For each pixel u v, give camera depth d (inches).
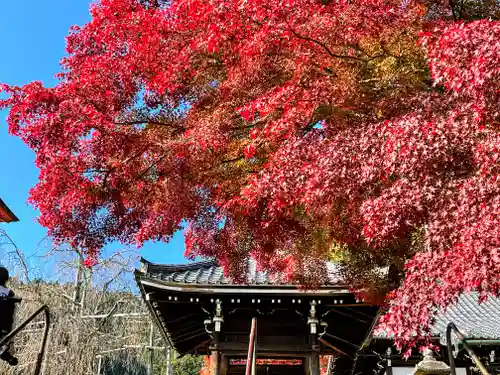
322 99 220.5
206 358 727.7
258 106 225.1
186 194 291.3
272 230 303.7
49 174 269.3
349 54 241.6
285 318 458.9
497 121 170.2
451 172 172.1
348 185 195.5
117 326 818.2
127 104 279.9
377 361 605.3
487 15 250.7
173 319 486.3
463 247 151.3
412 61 239.9
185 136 264.1
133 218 313.6
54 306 725.9
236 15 223.9
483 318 592.7
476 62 162.7
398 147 176.6
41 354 220.1
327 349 534.3
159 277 466.3
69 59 301.0
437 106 200.7
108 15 279.3
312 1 214.7
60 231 303.3
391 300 172.9
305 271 365.4
